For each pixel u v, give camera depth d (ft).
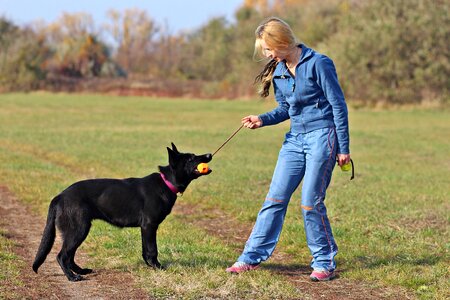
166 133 78.23
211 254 23.15
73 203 19.67
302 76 19.34
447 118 106.93
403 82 129.80
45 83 182.09
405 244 25.34
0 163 48.39
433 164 56.34
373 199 35.68
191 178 20.57
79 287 19.33
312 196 19.84
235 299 18.04
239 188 38.78
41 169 45.68
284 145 20.56
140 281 19.53
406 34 129.80
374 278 20.47
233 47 214.48
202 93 167.43
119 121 96.12
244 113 115.24
